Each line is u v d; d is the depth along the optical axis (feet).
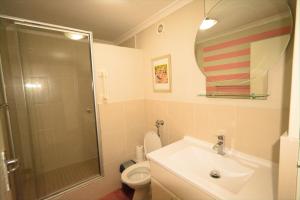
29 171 5.52
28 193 5.37
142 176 5.50
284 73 3.07
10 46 4.91
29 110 5.47
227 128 4.08
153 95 6.56
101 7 5.17
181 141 5.02
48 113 5.92
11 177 4.63
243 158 3.77
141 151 6.63
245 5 3.51
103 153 6.26
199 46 4.49
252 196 2.53
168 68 5.64
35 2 4.76
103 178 6.29
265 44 3.24
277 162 3.28
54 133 6.09
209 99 4.45
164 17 5.59
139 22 6.39
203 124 4.68
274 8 3.09
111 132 6.40
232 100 3.92
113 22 6.36
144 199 5.32
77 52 5.91
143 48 6.81
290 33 2.90
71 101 6.31
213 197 2.67
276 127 3.24
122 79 6.51
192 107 4.96
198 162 4.25
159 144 5.91
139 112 7.07
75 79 6.16
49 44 5.64
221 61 4.04
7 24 4.67
